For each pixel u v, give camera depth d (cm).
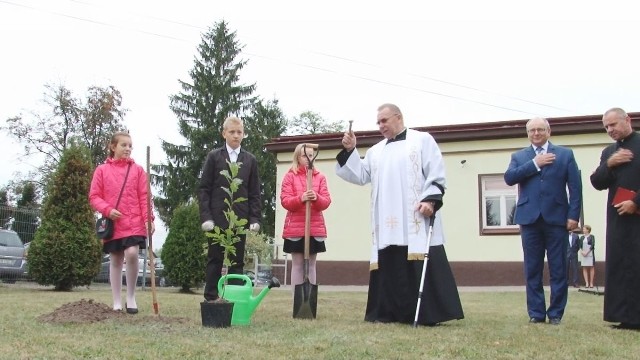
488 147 1545
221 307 438
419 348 352
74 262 1069
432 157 530
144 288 1210
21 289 1080
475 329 461
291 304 694
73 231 1083
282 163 1730
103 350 325
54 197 1096
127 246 545
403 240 516
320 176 667
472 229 1540
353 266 1627
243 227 542
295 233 649
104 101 3444
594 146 1463
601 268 1438
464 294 1064
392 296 518
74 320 452
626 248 520
